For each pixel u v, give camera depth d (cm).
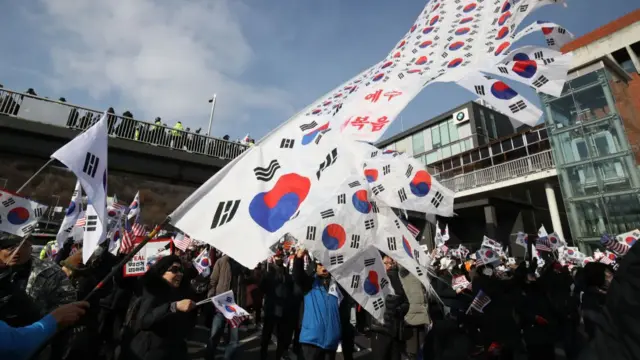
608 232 1484
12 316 235
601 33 1917
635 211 1418
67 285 292
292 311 517
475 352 468
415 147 2927
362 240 253
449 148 2628
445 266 702
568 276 574
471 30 237
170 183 1742
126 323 300
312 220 226
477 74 226
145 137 1686
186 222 185
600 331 107
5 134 1343
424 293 526
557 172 1702
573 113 1659
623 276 105
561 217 2427
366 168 295
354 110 232
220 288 558
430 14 281
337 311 418
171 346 280
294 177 227
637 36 1747
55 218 1307
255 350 636
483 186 2144
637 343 94
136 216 760
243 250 185
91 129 243
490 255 595
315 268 443
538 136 1989
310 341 390
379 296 292
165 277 293
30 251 263
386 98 216
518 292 490
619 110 1527
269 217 204
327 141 253
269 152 228
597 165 1559
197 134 1839
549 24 218
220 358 572
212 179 201
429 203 308
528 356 461
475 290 504
